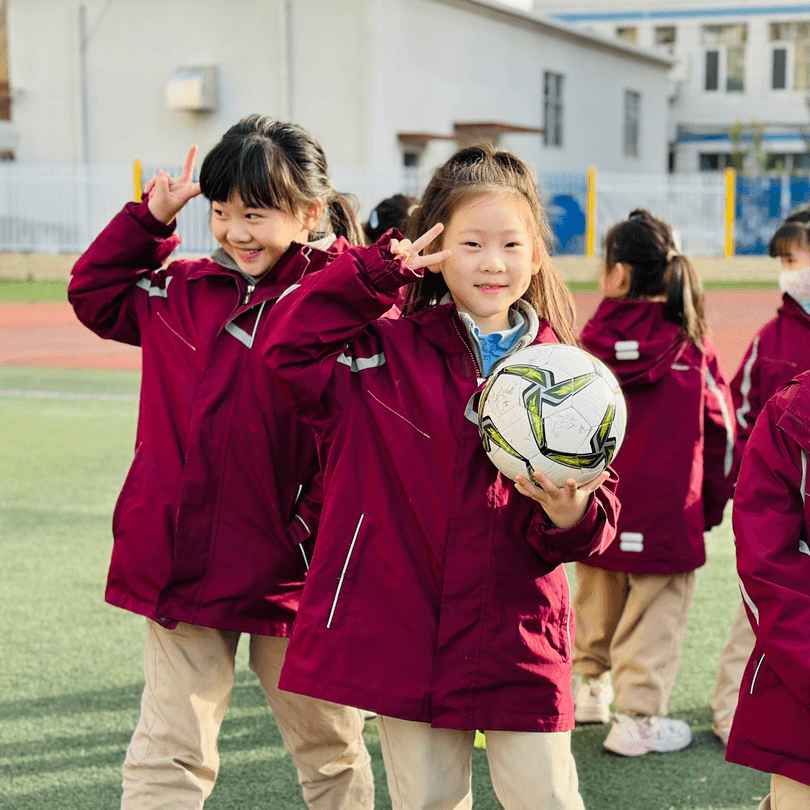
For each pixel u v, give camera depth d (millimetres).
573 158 27375
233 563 2566
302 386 2197
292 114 21531
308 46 21297
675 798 3145
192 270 2746
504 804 2223
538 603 2189
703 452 3615
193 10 22234
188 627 2584
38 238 22516
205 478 2559
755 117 33750
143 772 2510
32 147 24000
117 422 8789
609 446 2113
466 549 2162
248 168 2488
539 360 2141
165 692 2561
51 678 3955
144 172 22672
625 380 3445
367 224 4066
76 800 3104
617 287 3559
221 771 3305
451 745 2225
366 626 2180
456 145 22953
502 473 2158
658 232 3523
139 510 2613
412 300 2461
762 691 2115
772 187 23844
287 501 2607
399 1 21094
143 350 2730
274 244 2555
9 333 14680
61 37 23438
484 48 23672
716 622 4543
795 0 32969
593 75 27953
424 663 2154
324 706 2643
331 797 2734
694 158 34469
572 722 2213
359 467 2240
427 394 2209
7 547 5535
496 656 2146
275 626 2609
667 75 33250
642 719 3463
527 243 2246
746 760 2137
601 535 2139
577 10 34969
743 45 33688
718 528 6105
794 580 2047
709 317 16062
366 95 20828
